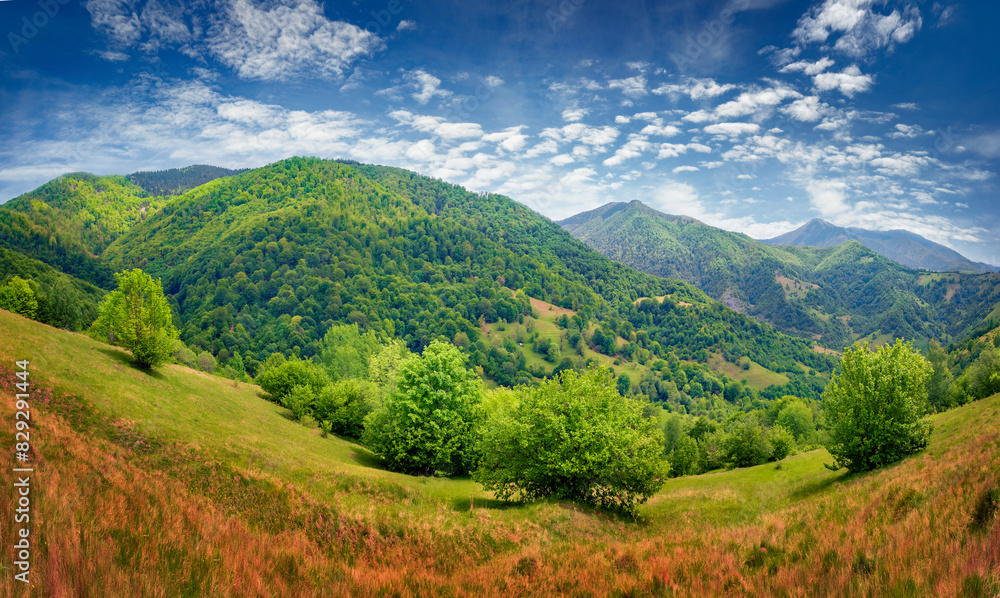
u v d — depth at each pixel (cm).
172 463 1802
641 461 2159
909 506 1051
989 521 714
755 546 994
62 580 518
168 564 677
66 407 2162
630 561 1048
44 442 1283
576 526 1816
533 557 1216
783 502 2525
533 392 2400
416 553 1377
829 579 674
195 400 3509
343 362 9225
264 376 5416
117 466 1321
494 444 2427
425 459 3572
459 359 3841
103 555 602
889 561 663
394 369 5759
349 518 1495
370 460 4016
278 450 2730
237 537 946
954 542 654
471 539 1547
